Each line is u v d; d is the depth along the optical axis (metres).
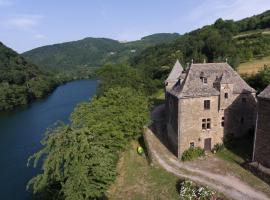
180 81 44.94
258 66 84.31
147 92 87.38
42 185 26.77
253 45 108.75
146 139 47.78
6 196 40.41
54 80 163.88
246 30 153.00
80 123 36.38
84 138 27.55
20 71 139.38
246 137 43.72
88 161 27.70
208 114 41.62
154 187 35.19
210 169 37.41
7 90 106.44
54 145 27.61
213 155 41.34
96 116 40.19
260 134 35.16
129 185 36.41
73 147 26.80
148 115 50.34
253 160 36.62
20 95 110.19
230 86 41.50
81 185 27.38
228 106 42.03
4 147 59.56
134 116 44.19
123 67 80.75
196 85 41.84
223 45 114.50
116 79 76.25
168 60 132.88
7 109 102.56
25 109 99.81
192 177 35.72
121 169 40.44
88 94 124.25
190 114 40.91
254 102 43.12
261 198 29.89
